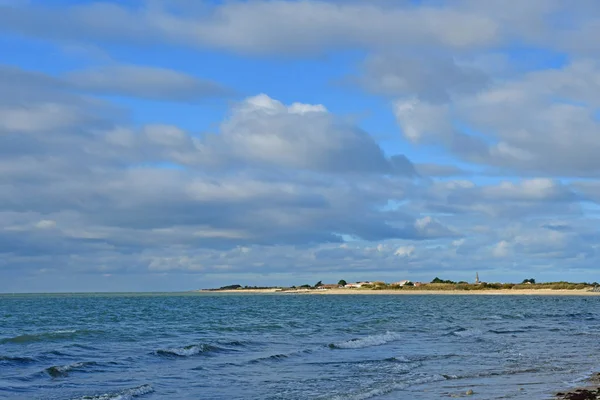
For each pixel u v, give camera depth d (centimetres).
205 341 3647
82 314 7300
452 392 2002
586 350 3341
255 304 12000
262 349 3319
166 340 3744
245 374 2434
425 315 7169
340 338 3984
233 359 2880
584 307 10506
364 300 15538
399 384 2162
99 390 2066
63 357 2869
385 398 1905
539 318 6769
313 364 2728
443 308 9688
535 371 2511
